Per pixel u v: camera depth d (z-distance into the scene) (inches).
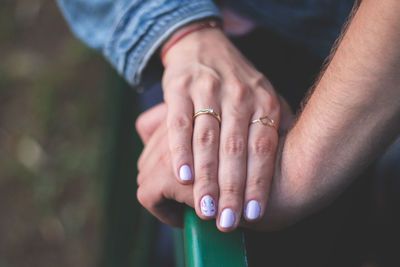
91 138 61.2
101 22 24.6
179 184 19.3
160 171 19.8
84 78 65.4
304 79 26.9
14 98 65.5
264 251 24.1
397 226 32.4
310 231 25.9
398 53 16.6
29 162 60.4
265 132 20.0
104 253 40.5
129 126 35.4
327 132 18.4
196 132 19.8
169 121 20.3
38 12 71.7
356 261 29.9
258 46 26.9
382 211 32.2
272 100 21.0
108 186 38.4
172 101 20.8
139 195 20.1
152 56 24.1
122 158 36.5
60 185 58.9
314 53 26.7
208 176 19.1
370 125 17.8
